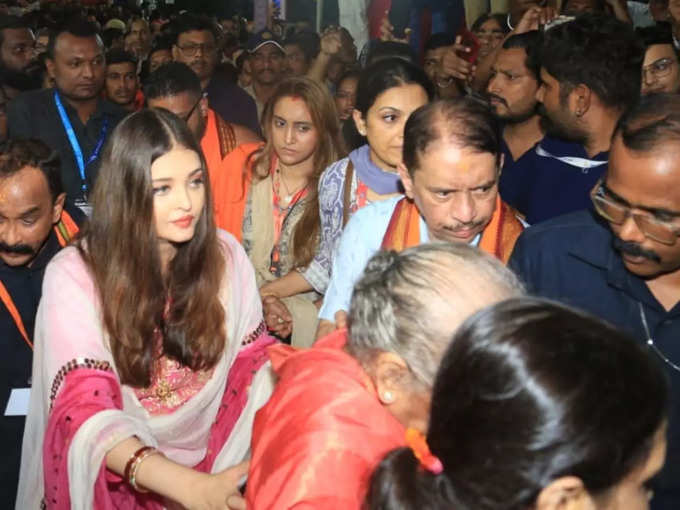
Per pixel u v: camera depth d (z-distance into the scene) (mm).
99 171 2164
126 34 9891
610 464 958
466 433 1001
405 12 5742
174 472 1932
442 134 1892
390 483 1128
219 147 3955
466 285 1299
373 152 2850
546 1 4660
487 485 993
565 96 2645
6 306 2529
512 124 3533
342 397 1445
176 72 3895
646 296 1757
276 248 3441
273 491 1415
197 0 11633
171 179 2104
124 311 2168
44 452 2148
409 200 2197
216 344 2334
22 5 11141
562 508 989
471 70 4707
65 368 2139
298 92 3324
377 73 2732
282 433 1467
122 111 4703
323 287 3096
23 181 2420
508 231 2129
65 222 2664
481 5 5438
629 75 2578
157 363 2320
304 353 1596
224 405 2473
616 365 954
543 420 941
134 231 2121
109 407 2102
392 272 1344
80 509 2061
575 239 1859
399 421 1413
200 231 2270
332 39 5566
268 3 9055
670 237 1579
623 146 1579
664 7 4918
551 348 961
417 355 1279
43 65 6102
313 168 3395
